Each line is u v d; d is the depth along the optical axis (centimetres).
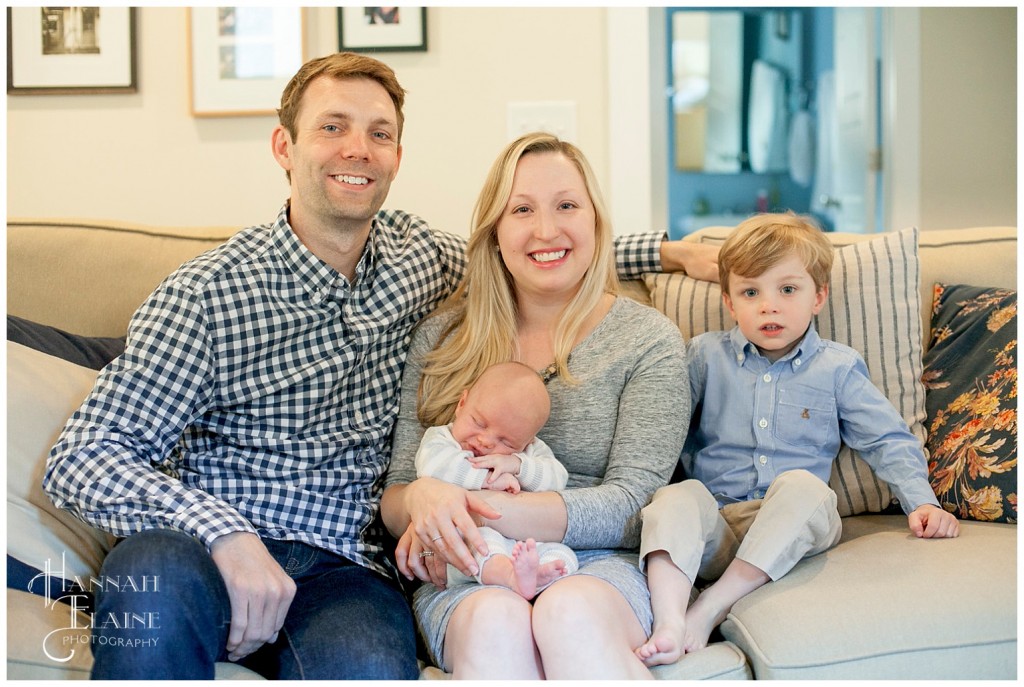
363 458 152
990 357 162
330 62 148
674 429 147
